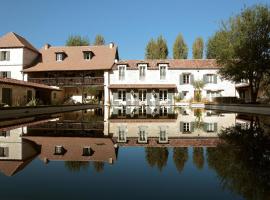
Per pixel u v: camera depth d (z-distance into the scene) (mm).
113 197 3725
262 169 5027
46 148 7238
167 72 39719
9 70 38875
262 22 25234
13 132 10430
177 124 14117
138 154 6590
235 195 3746
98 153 6691
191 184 4242
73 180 4500
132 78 39656
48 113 22625
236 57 26203
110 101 38938
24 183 4332
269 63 24688
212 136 9570
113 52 41812
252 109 22656
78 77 38406
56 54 41031
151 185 4242
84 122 15031
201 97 38938
